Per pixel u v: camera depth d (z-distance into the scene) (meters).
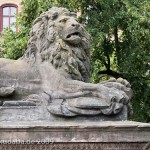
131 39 14.27
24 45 13.27
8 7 28.45
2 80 6.20
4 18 28.19
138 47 13.96
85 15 13.84
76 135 5.48
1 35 15.11
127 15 13.55
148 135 5.52
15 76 6.22
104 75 15.08
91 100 5.85
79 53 6.34
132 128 5.49
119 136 5.49
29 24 13.83
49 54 6.27
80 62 6.34
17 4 28.19
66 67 6.19
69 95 5.95
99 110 5.82
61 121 5.80
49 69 6.19
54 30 6.29
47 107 5.87
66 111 5.81
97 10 14.03
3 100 6.11
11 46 13.49
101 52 14.55
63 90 6.02
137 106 14.16
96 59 14.49
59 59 6.22
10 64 6.36
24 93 6.15
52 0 13.35
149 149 5.50
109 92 5.89
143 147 5.52
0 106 5.95
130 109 6.17
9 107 5.89
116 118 5.89
